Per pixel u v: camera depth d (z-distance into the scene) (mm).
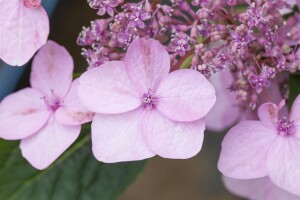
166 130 210
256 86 219
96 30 221
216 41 228
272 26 224
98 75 214
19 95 234
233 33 215
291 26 233
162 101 212
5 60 221
